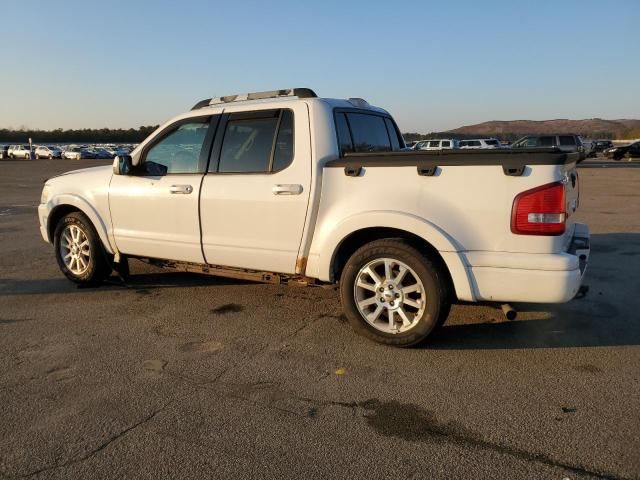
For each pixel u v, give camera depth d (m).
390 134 5.69
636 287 5.80
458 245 3.86
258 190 4.60
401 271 4.09
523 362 3.93
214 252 4.95
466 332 4.54
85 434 3.03
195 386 3.60
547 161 3.65
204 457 2.80
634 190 17.16
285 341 4.39
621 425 3.05
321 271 4.39
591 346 4.21
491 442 2.91
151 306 5.34
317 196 4.36
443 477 2.62
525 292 3.76
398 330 4.16
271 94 4.96
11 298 5.65
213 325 4.79
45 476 2.66
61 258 6.12
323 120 4.46
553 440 2.92
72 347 4.30
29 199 16.94
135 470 2.71
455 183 3.87
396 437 2.97
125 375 3.78
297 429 3.06
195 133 5.08
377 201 4.09
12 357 4.11
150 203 5.27
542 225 3.67
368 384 3.61
